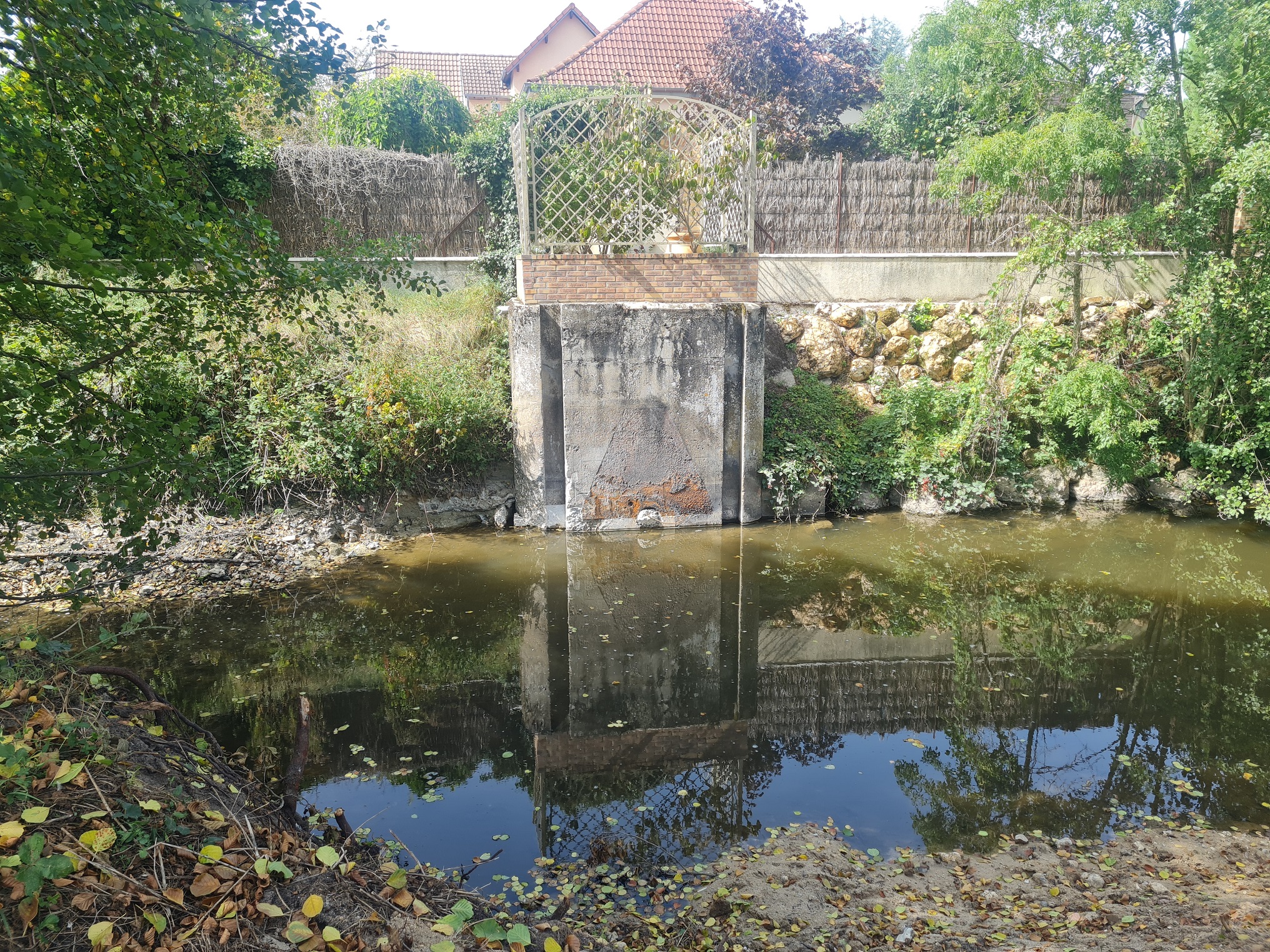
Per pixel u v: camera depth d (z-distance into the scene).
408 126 18.12
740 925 3.92
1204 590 8.84
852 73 19.09
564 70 21.03
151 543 4.67
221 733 5.76
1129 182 12.46
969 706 6.50
